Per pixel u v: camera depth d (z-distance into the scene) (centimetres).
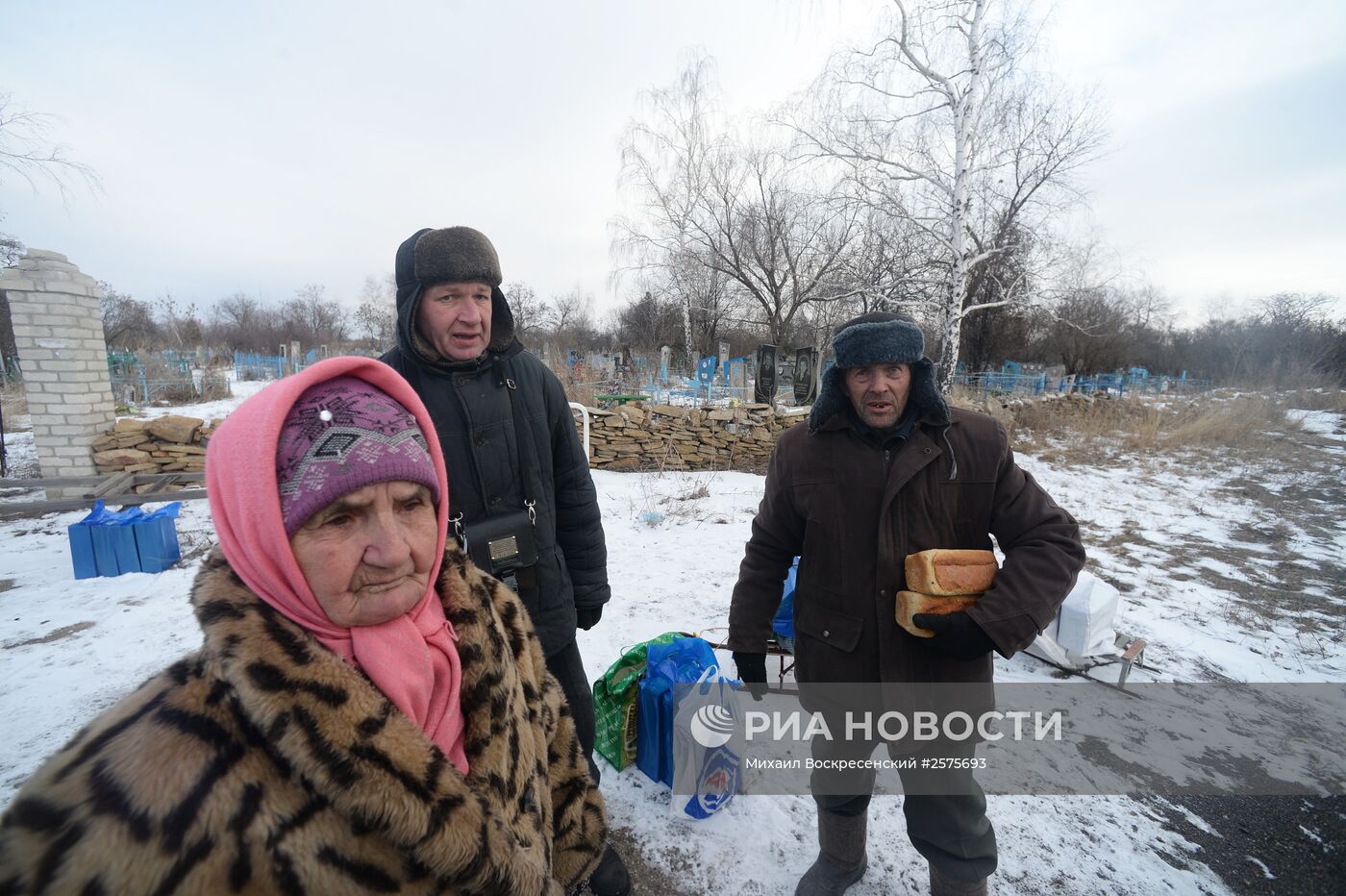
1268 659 373
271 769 64
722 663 332
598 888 190
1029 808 247
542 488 183
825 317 2323
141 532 471
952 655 150
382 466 73
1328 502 776
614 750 255
